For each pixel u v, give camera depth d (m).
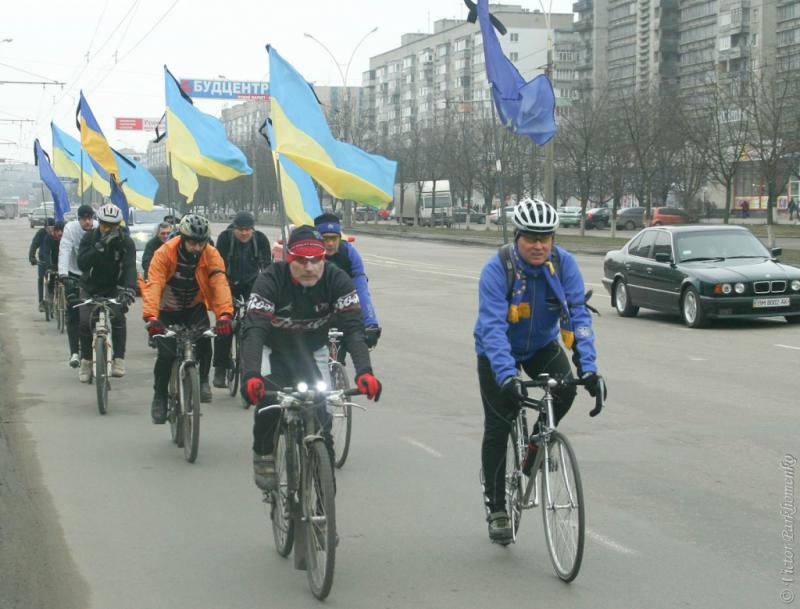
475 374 12.05
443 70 129.62
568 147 56.06
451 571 5.30
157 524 6.23
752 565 5.31
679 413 9.42
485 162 66.81
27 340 15.58
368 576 5.23
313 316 5.50
